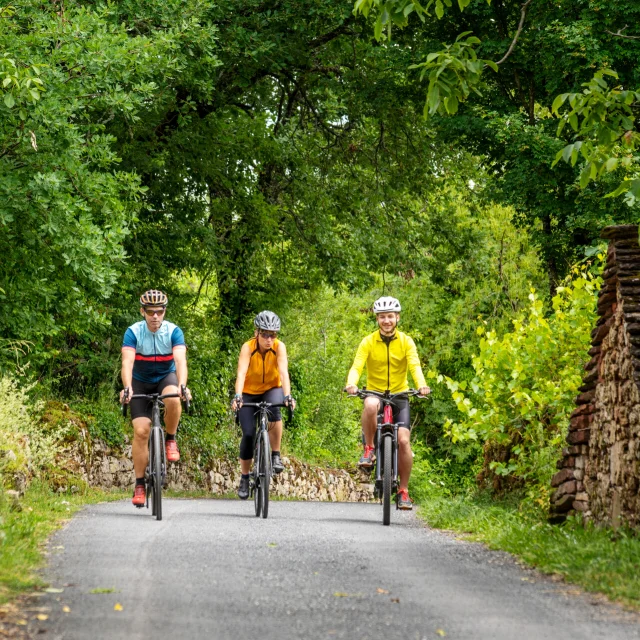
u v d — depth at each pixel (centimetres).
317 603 689
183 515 1319
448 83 997
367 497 3681
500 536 1056
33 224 1773
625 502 1029
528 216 2814
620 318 1081
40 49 1848
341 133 3409
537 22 2600
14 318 1927
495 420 1698
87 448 2098
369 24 2897
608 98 1014
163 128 2789
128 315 2588
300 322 4022
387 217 3538
